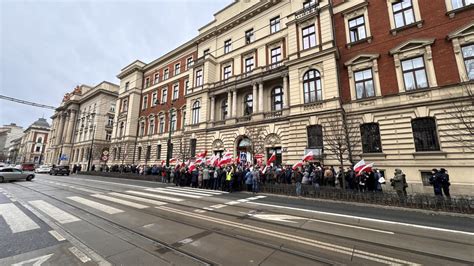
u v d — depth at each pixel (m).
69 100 59.75
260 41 24.31
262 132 20.70
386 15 16.62
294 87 19.00
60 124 62.09
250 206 9.77
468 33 13.13
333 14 19.28
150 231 6.27
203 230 6.39
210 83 27.33
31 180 22.61
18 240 5.55
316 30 19.03
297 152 17.61
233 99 24.28
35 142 89.50
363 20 17.77
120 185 17.97
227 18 28.91
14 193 13.23
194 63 29.62
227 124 24.03
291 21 20.52
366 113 15.99
